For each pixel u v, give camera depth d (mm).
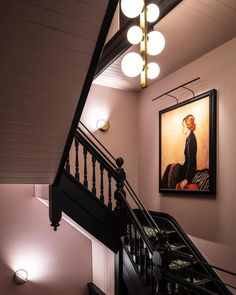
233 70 3053
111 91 4820
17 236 3830
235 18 2719
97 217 3297
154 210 4379
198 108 3469
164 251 2426
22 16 1548
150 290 2633
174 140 3889
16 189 3906
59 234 4090
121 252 3266
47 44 1729
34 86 1975
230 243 2928
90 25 1681
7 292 3686
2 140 2342
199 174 3379
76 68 1925
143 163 4801
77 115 2289
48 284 3924
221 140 3146
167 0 2467
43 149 2539
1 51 1696
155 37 2283
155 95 4527
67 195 3158
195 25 2836
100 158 3482
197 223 3414
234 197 2928
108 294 3557
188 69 3764
